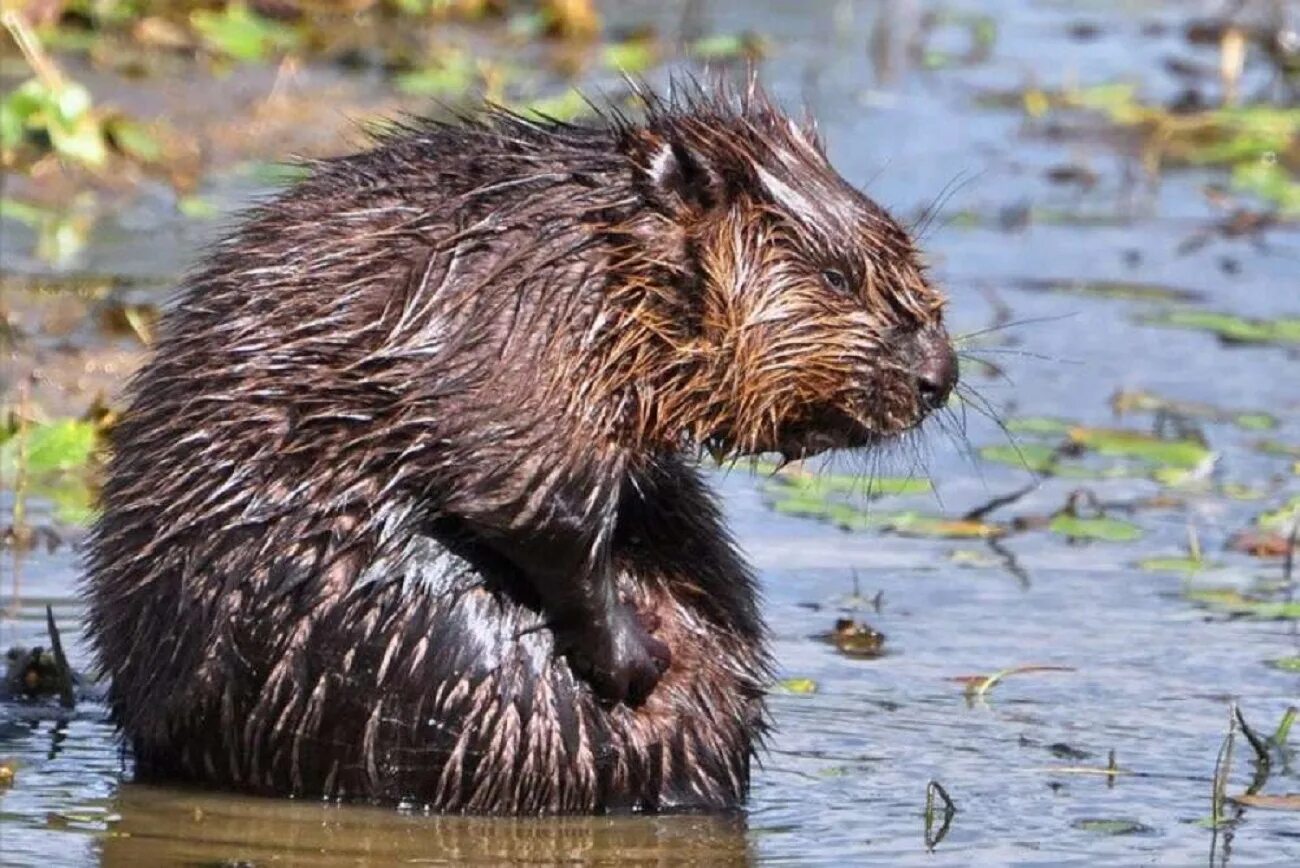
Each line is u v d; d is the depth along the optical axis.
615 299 11.12
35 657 12.86
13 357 17.73
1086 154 25.03
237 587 11.16
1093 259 22.02
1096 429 17.69
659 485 11.91
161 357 11.59
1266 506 16.61
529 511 10.96
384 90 24.45
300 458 11.10
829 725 12.65
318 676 11.13
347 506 11.09
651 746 11.45
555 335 11.02
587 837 11.10
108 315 18.42
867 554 15.48
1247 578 15.20
